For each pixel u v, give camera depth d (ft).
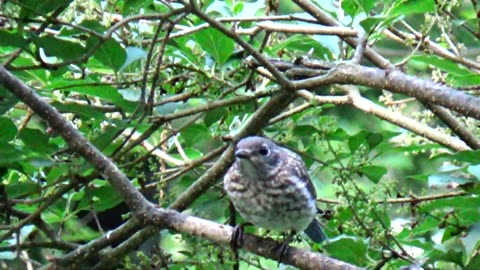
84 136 34.60
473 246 31.96
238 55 37.93
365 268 32.07
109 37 30.55
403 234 36.76
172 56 38.01
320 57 41.09
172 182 43.88
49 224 38.06
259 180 35.27
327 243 33.42
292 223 35.88
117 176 33.40
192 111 36.32
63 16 34.01
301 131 38.75
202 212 39.17
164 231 40.57
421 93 30.94
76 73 37.78
